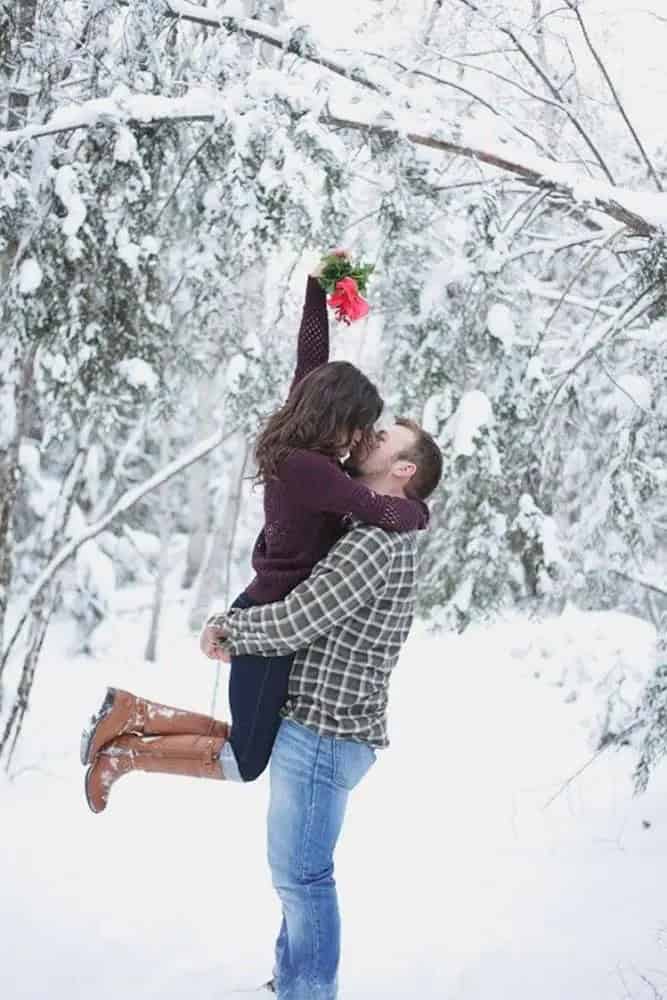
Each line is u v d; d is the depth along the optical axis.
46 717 7.40
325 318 3.29
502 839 4.62
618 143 6.13
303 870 2.87
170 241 5.04
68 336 4.45
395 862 4.38
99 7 4.34
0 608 5.54
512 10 5.59
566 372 4.80
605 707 5.41
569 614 7.57
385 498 2.80
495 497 4.92
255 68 4.44
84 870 4.23
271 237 4.11
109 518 5.73
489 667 7.28
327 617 2.71
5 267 4.53
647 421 4.72
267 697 2.84
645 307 4.44
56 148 4.41
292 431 2.82
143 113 4.08
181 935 3.66
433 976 3.38
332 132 4.55
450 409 4.86
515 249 4.88
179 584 14.45
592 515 5.38
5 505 5.42
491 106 5.20
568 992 3.19
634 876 4.00
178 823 4.84
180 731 2.99
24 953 3.49
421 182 4.29
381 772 5.71
